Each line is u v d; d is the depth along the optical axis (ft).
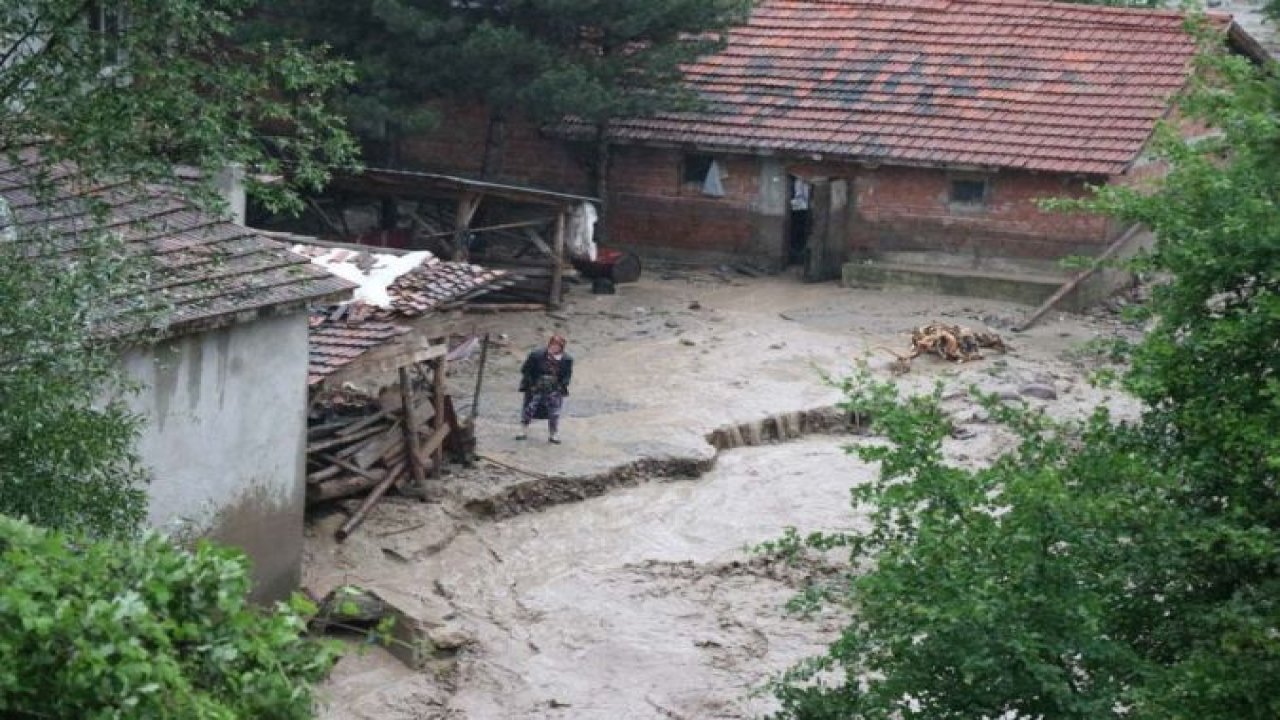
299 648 34.65
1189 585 48.91
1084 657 46.91
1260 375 48.49
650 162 142.61
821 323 124.47
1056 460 50.16
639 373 111.75
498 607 80.07
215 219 66.03
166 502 70.38
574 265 130.72
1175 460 49.21
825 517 91.61
